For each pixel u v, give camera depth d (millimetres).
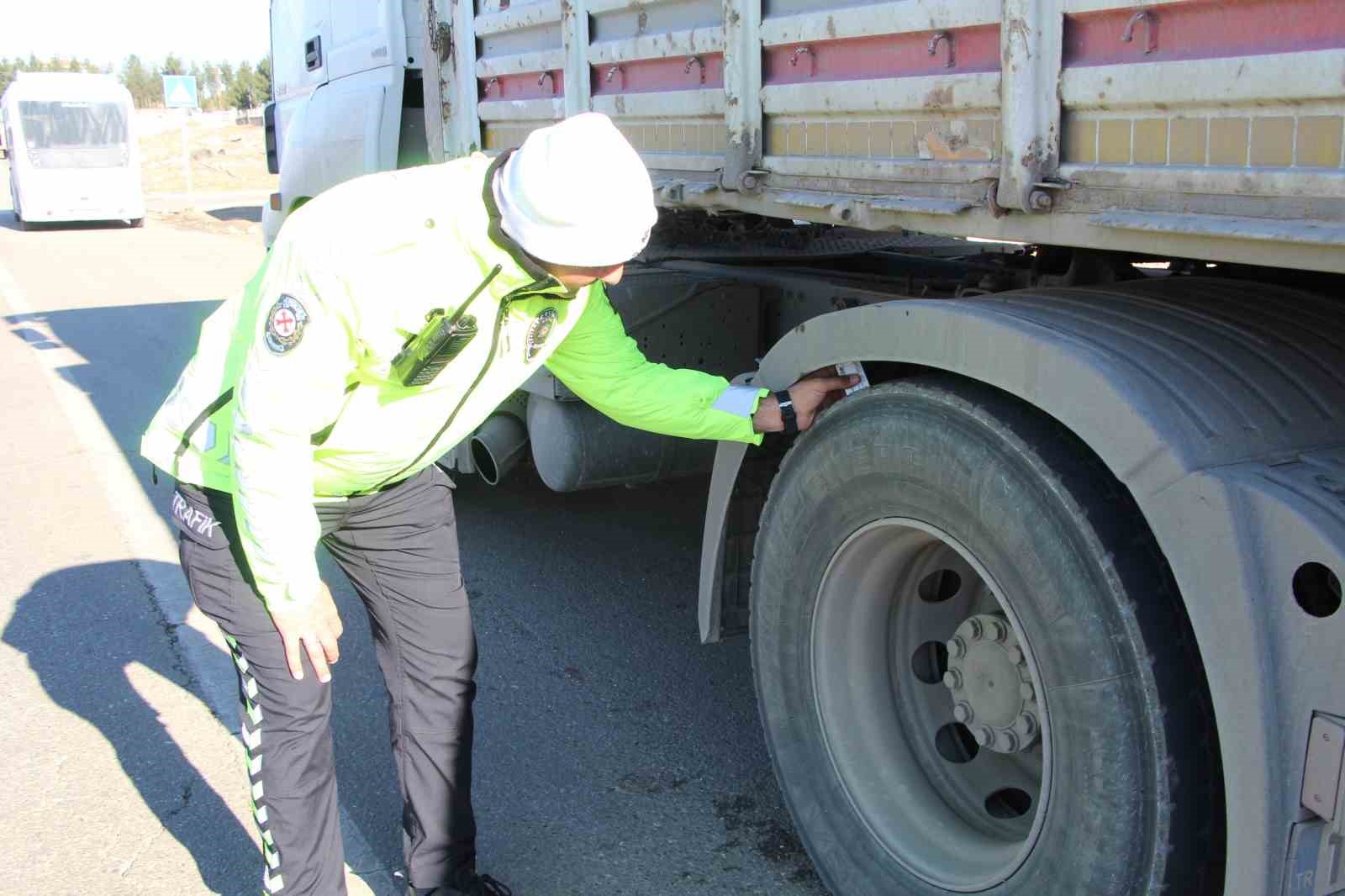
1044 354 1960
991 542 2105
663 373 2619
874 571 2512
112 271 16375
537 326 2205
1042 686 2062
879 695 2627
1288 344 2021
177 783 3332
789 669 2676
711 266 4172
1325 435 1863
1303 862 1686
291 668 2215
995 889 2250
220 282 14984
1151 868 1916
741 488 2863
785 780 2744
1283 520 1658
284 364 1978
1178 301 2205
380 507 2469
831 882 2646
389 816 3164
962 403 2139
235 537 2277
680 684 3855
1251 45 1747
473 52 4246
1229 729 1737
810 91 2637
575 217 1896
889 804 2561
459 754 2598
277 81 6973
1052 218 2109
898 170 2439
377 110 5363
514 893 2824
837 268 4137
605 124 1964
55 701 3824
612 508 5535
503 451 4238
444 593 2549
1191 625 1860
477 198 2002
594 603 4500
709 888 2834
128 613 4504
